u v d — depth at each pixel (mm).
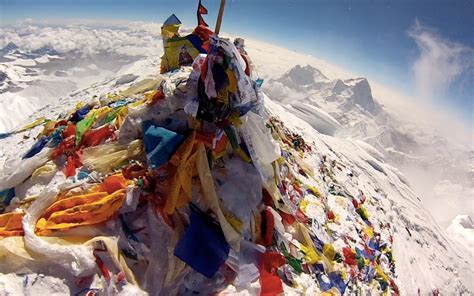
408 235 14453
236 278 5367
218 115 5945
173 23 8836
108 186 5512
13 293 4242
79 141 6551
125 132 6441
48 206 5344
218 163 6160
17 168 6312
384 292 8594
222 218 5539
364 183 16484
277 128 12867
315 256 7215
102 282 4598
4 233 4863
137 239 5125
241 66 5867
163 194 5480
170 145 5688
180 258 5000
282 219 7328
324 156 15484
